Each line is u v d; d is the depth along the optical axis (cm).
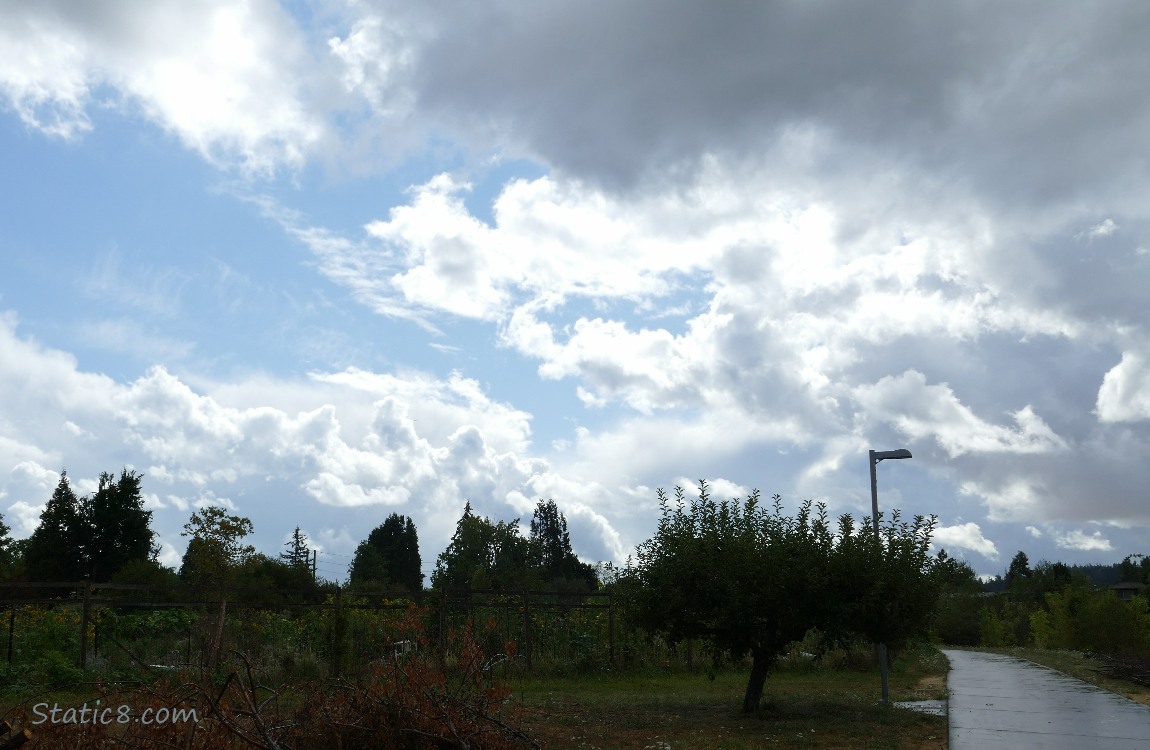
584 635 2348
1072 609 5588
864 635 1502
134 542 4766
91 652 1839
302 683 878
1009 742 1243
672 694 1844
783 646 1546
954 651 4619
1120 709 1627
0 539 4075
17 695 1399
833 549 1489
